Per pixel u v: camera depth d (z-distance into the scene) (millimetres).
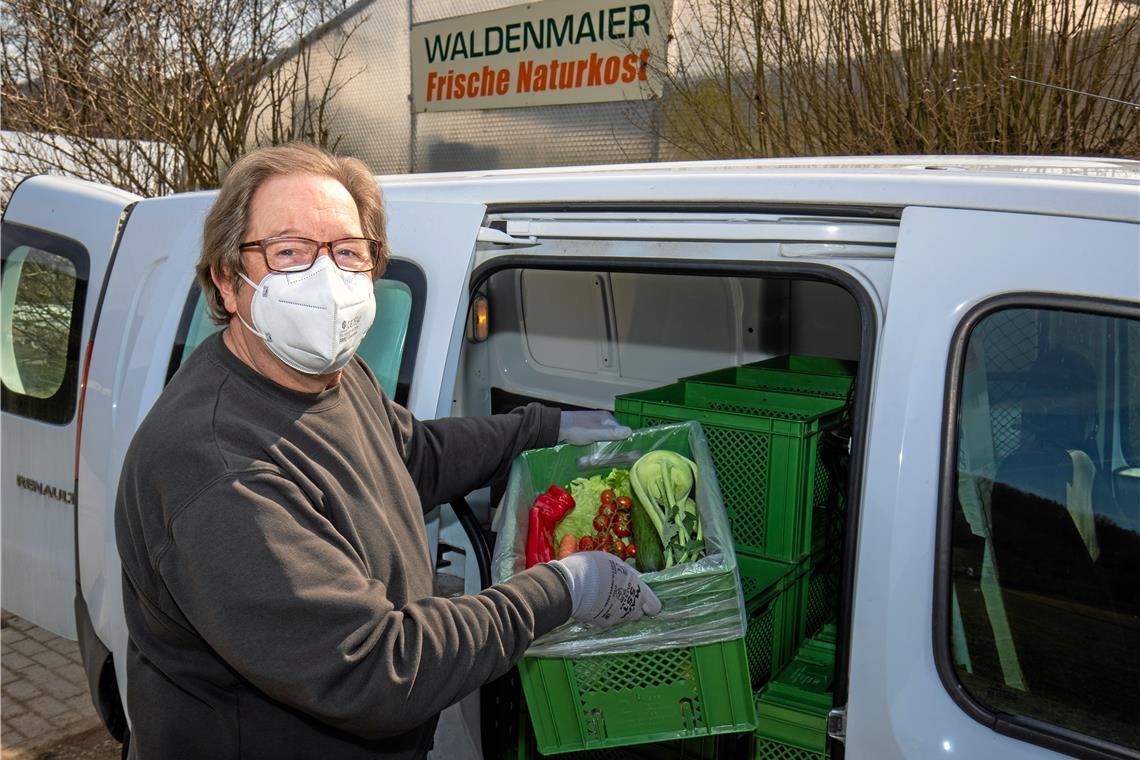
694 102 5438
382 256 1694
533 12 6297
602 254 1864
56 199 2928
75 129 7340
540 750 1722
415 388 2010
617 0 5770
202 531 1313
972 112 4211
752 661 1938
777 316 2842
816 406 2285
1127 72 4113
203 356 1506
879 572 1453
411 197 2191
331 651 1296
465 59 6832
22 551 2859
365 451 1587
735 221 1690
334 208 1503
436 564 2102
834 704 1517
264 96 7770
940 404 1449
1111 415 1417
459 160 7074
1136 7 4035
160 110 7195
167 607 1444
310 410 1495
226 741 1511
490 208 2039
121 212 2754
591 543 1881
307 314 1432
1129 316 1351
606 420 2105
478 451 1947
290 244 1468
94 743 3508
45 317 2822
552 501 1909
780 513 2006
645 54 5703
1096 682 1389
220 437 1376
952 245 1480
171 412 1410
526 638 1474
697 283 2824
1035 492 1454
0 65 7520
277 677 1297
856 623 1465
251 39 7453
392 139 7480
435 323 2018
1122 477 1413
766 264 1670
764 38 4965
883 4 4457
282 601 1291
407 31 7180
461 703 2035
